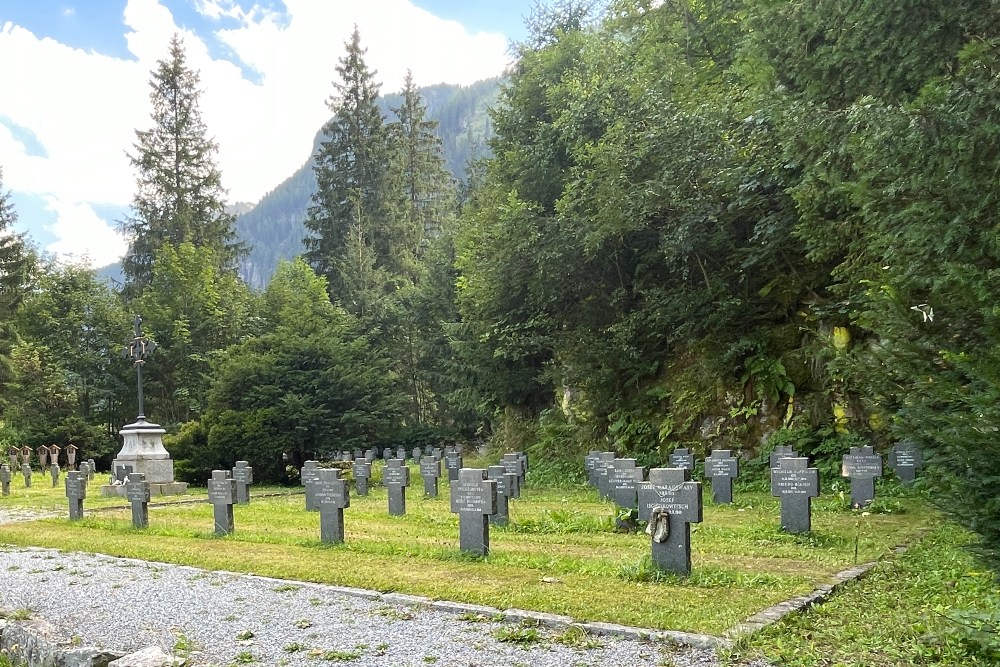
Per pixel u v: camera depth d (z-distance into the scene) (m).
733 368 20.55
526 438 29.31
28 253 51.03
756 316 20.84
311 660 6.00
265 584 8.75
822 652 5.79
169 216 51.66
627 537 11.55
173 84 53.06
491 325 26.48
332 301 50.16
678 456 18.84
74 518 16.22
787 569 8.91
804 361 19.50
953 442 4.77
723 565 9.17
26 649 6.37
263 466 30.34
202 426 31.30
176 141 52.75
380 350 40.09
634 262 24.12
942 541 10.34
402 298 44.72
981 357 5.04
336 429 33.34
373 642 6.39
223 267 53.69
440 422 43.97
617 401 23.31
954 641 5.79
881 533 11.39
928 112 6.96
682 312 20.81
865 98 8.16
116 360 44.56
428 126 62.19
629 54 25.73
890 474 16.84
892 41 8.26
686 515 8.47
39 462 38.41
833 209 14.88
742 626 6.36
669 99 21.52
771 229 18.00
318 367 34.47
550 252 22.97
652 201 20.28
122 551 11.34
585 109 23.73
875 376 6.32
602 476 17.59
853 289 14.56
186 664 5.92
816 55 9.38
